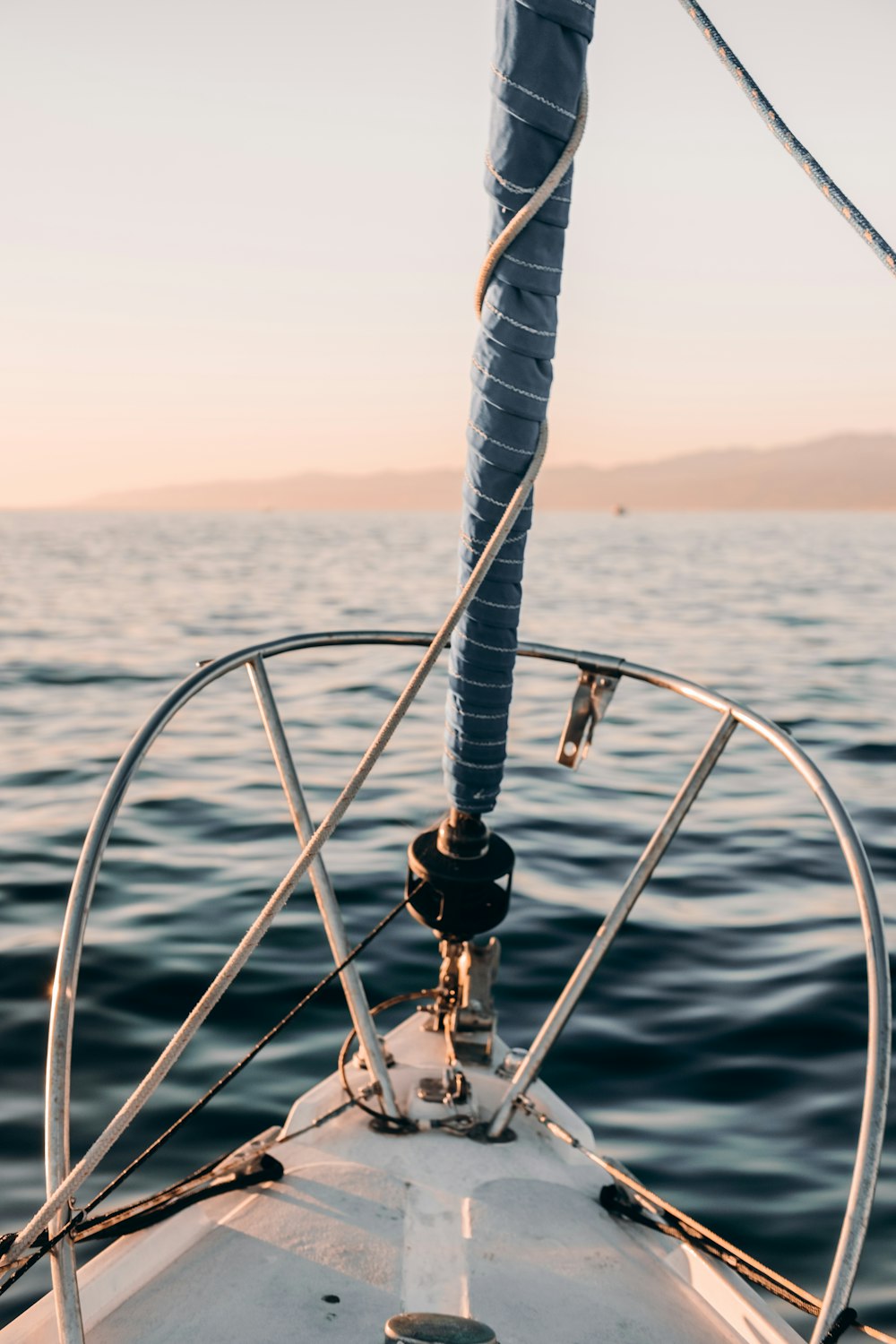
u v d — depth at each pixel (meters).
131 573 41.44
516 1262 2.34
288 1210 2.48
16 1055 4.89
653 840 2.81
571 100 1.89
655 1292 2.34
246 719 13.39
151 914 6.59
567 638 21.55
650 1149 4.36
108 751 11.41
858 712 14.23
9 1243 1.98
